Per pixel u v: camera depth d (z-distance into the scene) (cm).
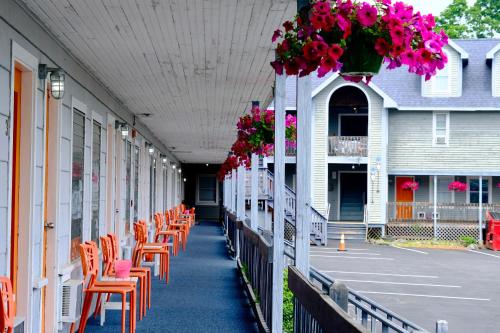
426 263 1711
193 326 686
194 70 748
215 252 1526
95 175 810
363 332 247
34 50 516
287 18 525
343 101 2427
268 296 628
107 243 710
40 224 532
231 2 484
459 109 2356
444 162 2388
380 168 2350
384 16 332
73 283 604
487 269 1614
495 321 993
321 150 2370
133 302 616
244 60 693
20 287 491
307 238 489
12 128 455
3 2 432
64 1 477
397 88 2438
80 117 709
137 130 1253
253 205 1018
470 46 2572
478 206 2341
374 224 2338
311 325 384
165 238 1442
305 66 343
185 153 2330
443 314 1041
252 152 959
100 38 589
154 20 533
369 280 1386
